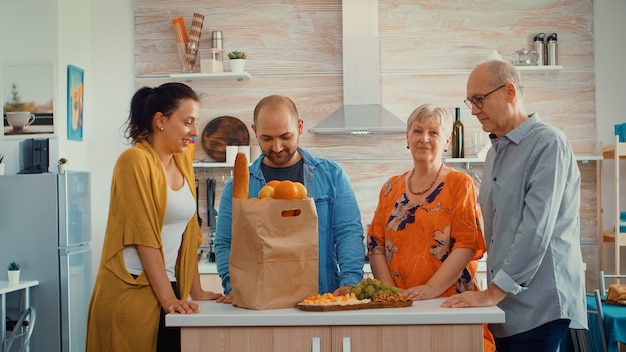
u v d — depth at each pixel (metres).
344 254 2.78
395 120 5.38
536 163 2.63
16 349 4.98
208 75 5.62
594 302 4.30
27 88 5.43
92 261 5.79
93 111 5.84
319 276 2.82
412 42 5.73
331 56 5.77
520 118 2.71
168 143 2.67
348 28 5.61
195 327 2.32
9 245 5.11
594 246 5.68
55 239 5.07
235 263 2.43
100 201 5.81
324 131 5.33
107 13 5.84
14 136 5.44
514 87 2.69
